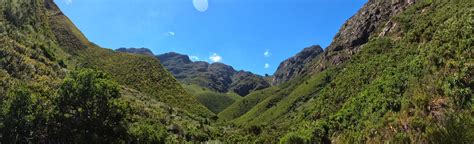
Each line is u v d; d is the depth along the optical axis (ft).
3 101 139.64
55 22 547.08
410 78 156.56
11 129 128.36
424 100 118.11
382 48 291.38
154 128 191.01
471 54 124.16
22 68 196.44
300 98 468.34
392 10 487.20
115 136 154.20
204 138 245.45
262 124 431.84
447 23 187.01
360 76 255.29
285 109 458.91
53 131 138.31
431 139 92.84
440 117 102.89
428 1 317.63
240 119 623.77
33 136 134.72
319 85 474.90
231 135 308.60
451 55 136.87
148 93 407.23
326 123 217.15
